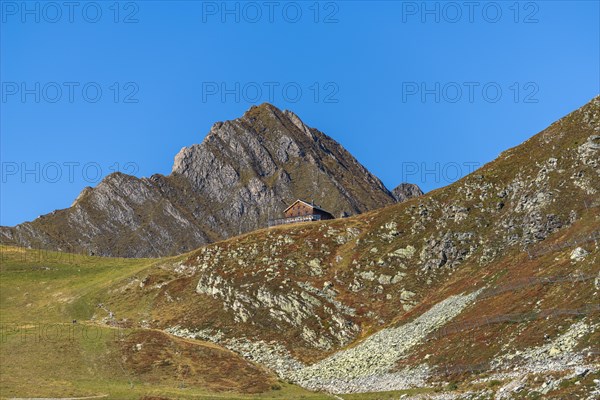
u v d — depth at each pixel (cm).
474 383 9319
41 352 13350
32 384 11725
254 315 16112
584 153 15938
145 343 13925
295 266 17850
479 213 17075
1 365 12712
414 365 11281
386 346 12900
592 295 9919
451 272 15850
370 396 10475
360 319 15325
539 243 14050
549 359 8944
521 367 9125
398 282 16225
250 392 11775
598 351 8425
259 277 17500
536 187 16175
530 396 7862
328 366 13212
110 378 12338
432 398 9331
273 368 13775
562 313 9919
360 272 16988
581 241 12031
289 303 16188
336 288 16638
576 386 7588
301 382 12681
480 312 11812
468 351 10562
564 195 15175
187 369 12938
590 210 13950
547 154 17275
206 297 17450
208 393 11569
